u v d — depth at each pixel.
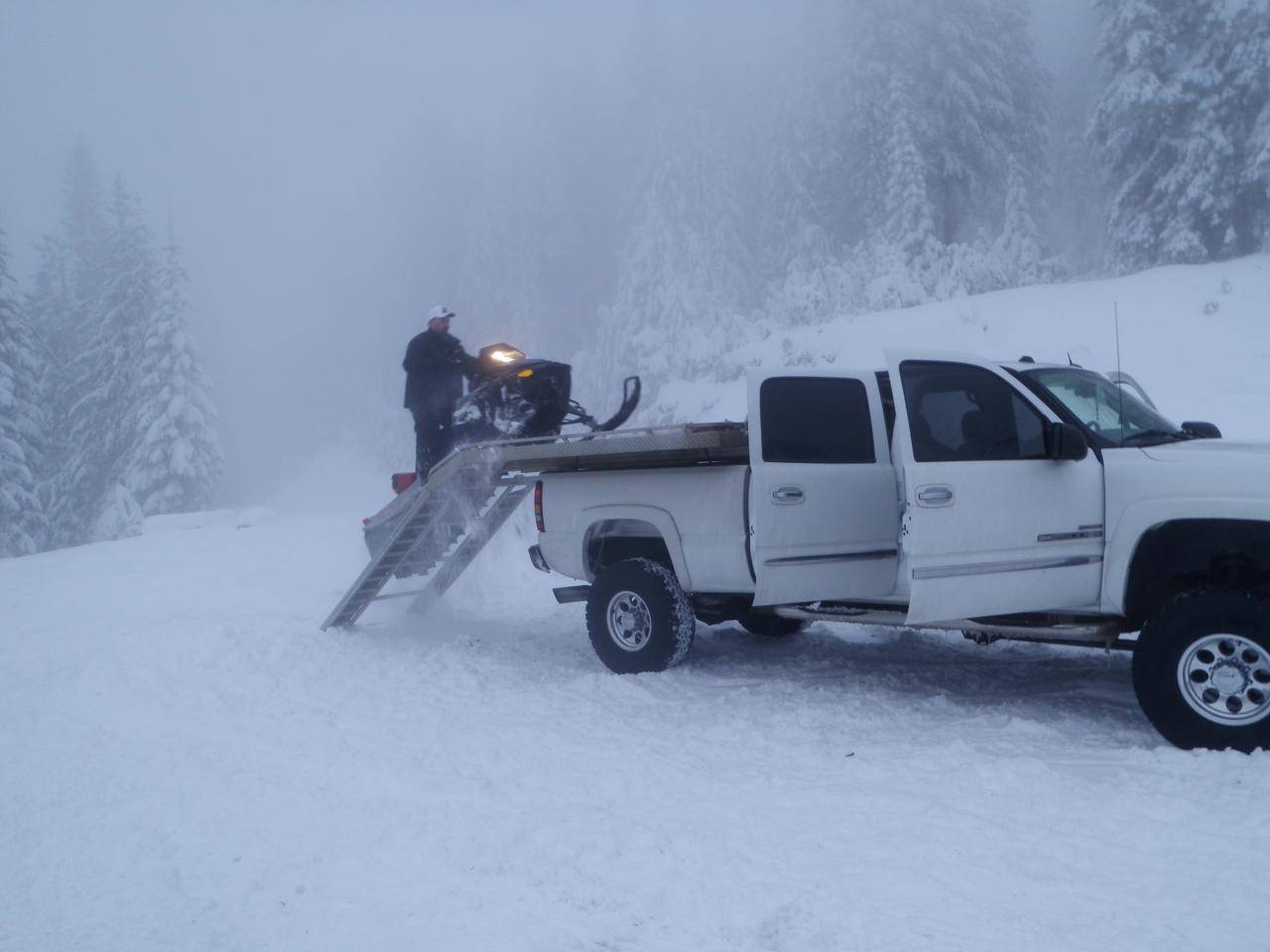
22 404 32.50
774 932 3.47
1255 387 13.52
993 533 5.59
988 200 32.28
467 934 3.59
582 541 7.77
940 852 4.04
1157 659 5.09
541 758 5.54
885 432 6.86
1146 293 19.09
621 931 3.56
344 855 4.38
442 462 8.37
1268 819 4.14
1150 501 5.34
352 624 9.34
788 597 6.48
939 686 6.75
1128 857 3.89
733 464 6.98
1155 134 27.61
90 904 4.04
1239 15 25.98
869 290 23.91
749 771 5.17
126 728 6.65
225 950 3.59
